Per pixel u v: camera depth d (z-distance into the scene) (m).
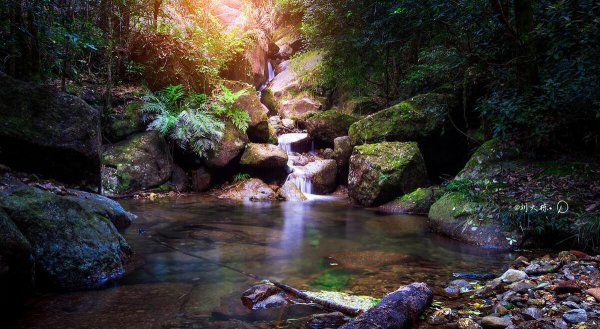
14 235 2.67
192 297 3.10
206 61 9.92
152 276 3.58
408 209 7.17
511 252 4.64
